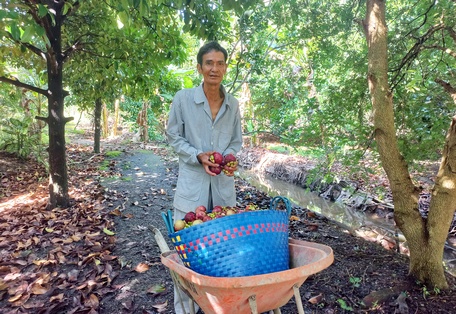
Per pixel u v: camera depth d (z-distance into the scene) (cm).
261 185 792
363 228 465
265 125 786
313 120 358
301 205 619
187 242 160
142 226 443
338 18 388
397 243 404
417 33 321
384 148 264
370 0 256
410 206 271
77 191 595
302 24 432
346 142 339
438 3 308
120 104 1702
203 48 217
